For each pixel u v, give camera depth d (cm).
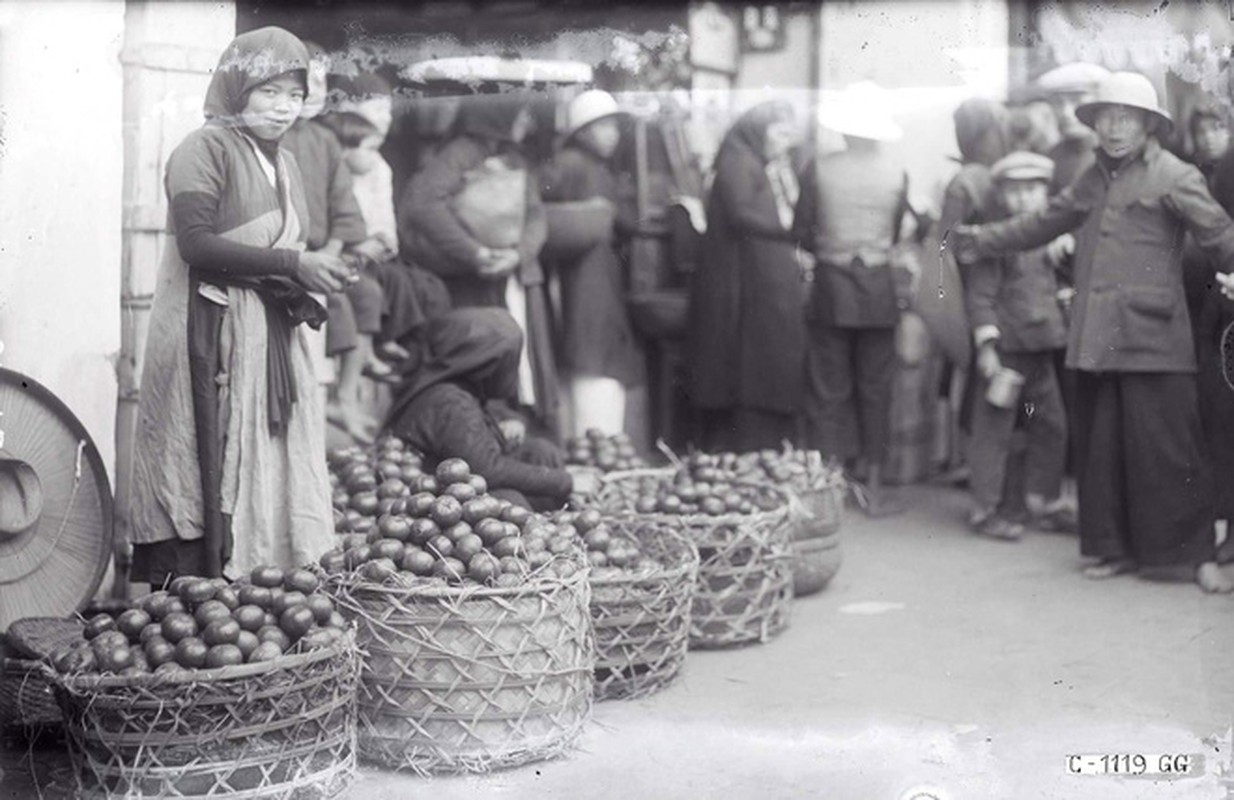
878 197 769
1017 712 504
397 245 703
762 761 460
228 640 406
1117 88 649
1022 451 757
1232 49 650
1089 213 675
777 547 591
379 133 682
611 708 510
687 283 786
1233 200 643
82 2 544
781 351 760
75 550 520
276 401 503
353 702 432
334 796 421
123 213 564
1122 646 580
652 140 778
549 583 452
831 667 557
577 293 762
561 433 771
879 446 804
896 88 763
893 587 672
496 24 716
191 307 494
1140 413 665
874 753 466
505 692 451
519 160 715
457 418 579
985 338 743
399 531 465
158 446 497
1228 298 641
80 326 553
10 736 460
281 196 505
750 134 754
